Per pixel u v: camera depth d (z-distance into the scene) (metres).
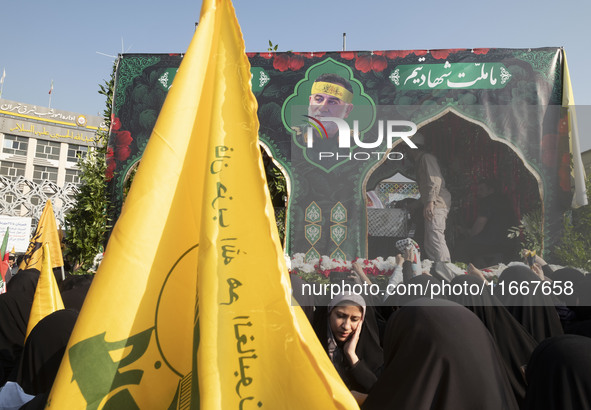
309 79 4.58
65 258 5.29
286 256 3.55
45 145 40.62
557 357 1.52
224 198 1.28
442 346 1.51
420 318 1.58
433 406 1.49
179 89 1.44
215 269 1.24
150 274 1.35
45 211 5.03
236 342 1.20
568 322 3.14
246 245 1.26
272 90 4.59
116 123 4.83
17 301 3.71
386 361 1.71
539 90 4.29
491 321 2.61
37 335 2.03
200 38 1.48
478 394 1.48
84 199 4.76
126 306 1.32
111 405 1.28
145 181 1.38
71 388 1.26
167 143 1.40
